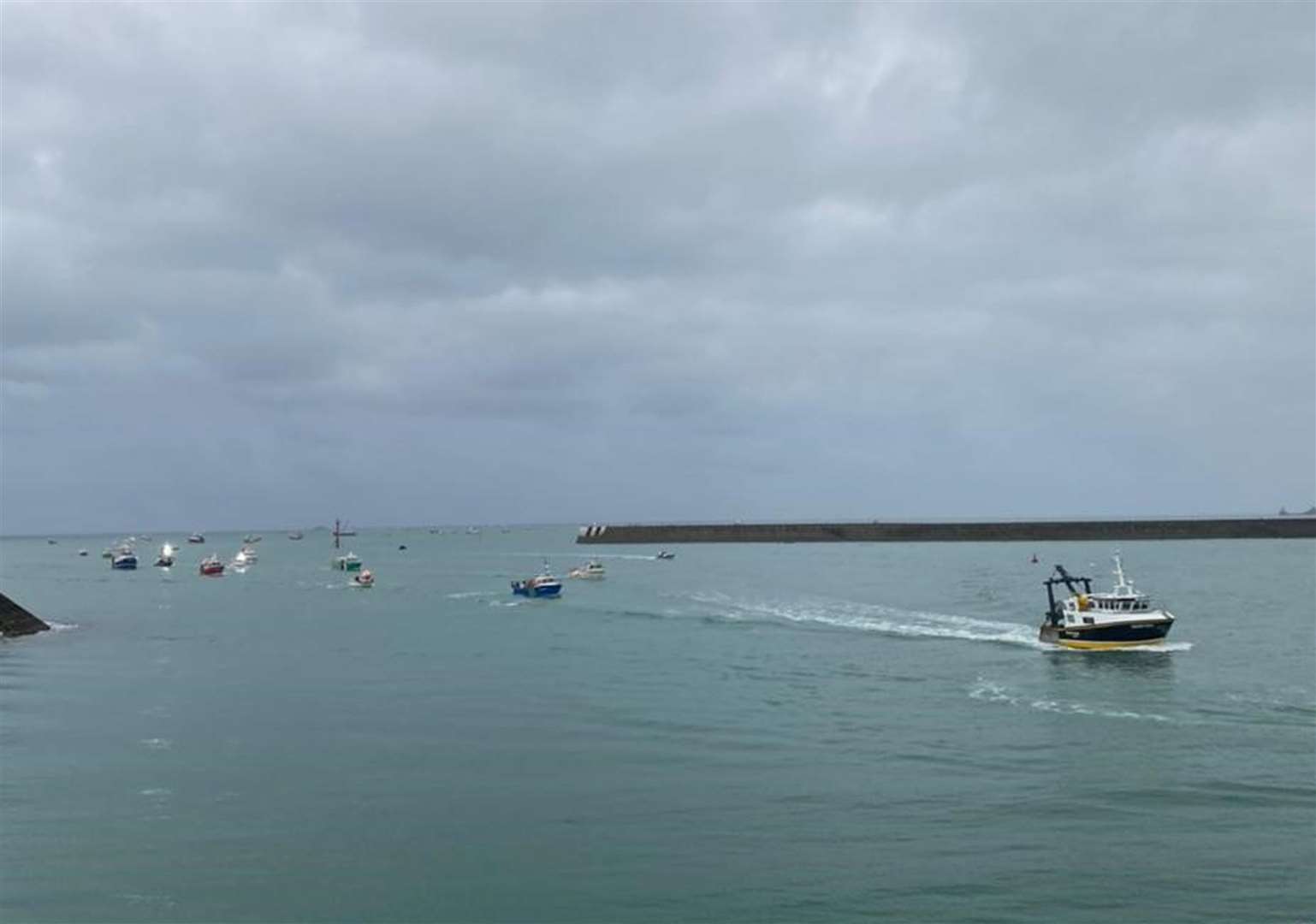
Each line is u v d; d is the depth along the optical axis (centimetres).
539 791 3128
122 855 2614
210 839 2723
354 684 5181
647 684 5059
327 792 3145
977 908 2264
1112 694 4616
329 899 2336
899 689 4825
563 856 2583
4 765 3481
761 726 4031
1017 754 3531
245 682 5262
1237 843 2630
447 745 3744
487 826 2809
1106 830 2733
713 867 2506
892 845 2638
